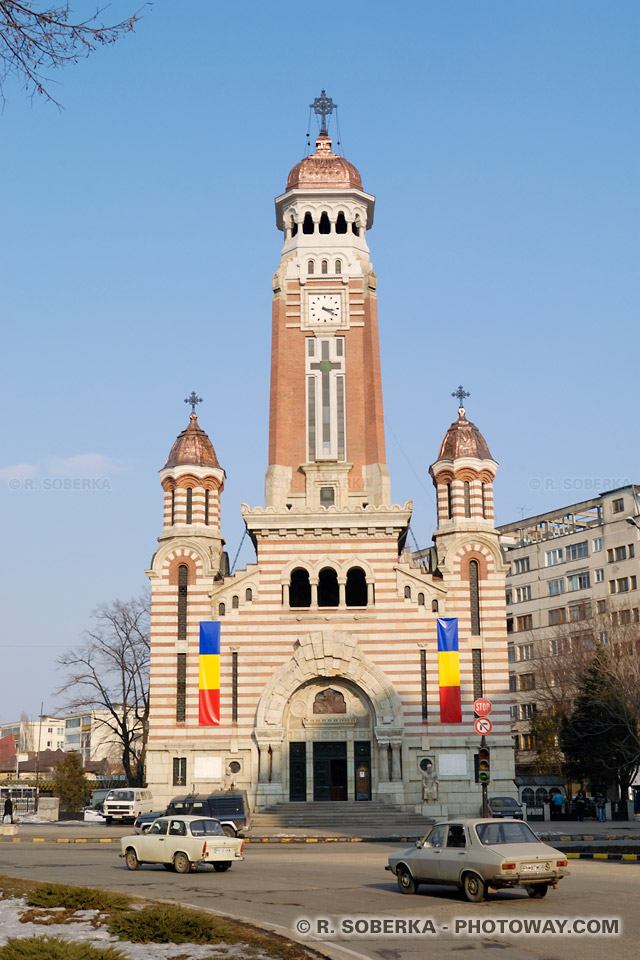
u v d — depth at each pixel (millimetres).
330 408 90250
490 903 32094
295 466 89000
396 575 83625
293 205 95438
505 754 80812
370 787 81000
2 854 53219
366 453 89125
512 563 141625
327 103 100188
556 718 106500
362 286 93125
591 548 128875
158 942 25188
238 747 80875
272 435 89250
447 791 79625
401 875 35031
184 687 82812
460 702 81188
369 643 82500
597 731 87500
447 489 87312
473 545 84812
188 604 83750
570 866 44469
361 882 38062
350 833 68188
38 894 30219
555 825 73312
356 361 91438
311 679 82062
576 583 130625
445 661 81938
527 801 109250
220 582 84938
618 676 86188
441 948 25750
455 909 30984
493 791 79938
